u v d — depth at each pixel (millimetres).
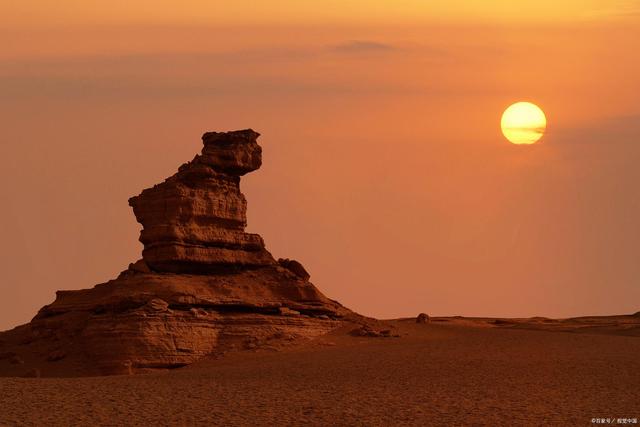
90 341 107688
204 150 118000
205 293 111438
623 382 89938
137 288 109125
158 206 114750
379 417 76562
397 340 116438
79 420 75812
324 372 96500
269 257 120000
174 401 82125
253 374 96250
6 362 109500
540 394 84750
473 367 98062
